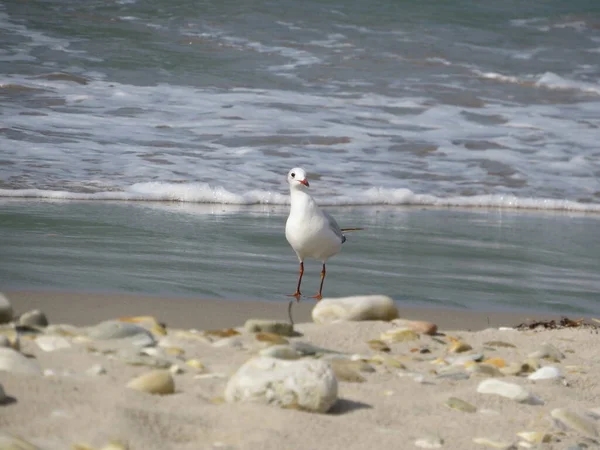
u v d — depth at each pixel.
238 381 4.77
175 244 10.93
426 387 5.63
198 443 4.09
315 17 27.72
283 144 16.89
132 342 6.03
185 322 7.52
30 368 4.84
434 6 29.89
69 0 27.75
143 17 26.67
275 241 11.55
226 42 24.86
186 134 17.09
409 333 7.09
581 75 24.84
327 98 20.61
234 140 16.89
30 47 23.06
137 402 4.52
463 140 18.09
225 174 14.94
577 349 7.21
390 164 16.30
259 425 4.34
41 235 10.85
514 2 31.25
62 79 20.55
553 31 28.97
